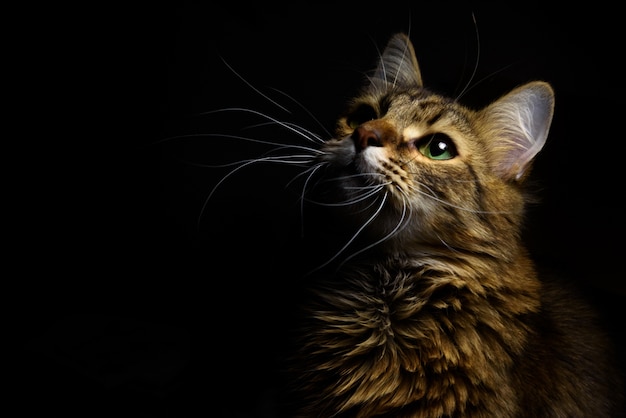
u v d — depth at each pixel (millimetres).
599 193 602
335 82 659
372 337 472
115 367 531
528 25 635
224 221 652
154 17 641
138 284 627
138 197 652
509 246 498
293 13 655
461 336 466
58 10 616
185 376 535
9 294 595
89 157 641
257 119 658
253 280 614
